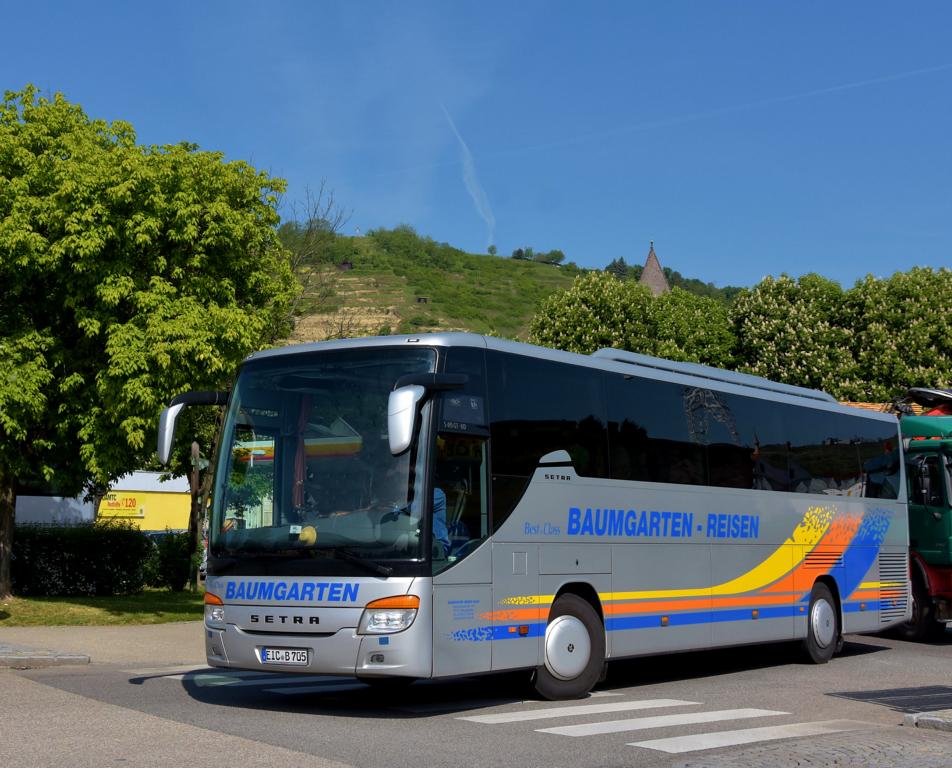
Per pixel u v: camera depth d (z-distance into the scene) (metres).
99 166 20.59
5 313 21.12
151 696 11.34
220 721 9.55
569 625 11.51
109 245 20.80
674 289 52.38
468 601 10.20
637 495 12.73
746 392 15.19
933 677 14.45
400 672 9.55
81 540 26.61
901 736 9.12
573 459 11.84
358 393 10.39
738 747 8.66
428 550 9.80
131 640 17.69
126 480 45.59
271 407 10.74
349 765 7.56
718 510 14.13
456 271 164.12
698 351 49.59
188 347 20.23
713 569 13.92
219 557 10.48
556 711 10.65
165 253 21.53
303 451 10.40
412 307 124.12
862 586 17.25
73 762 7.45
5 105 22.39
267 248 23.84
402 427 9.11
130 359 20.05
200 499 30.42
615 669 15.64
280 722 9.61
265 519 10.38
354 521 9.92
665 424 13.44
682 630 13.25
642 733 9.29
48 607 22.20
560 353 12.05
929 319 46.91
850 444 17.48
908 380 45.97
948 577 19.59
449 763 7.78
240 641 10.16
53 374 21.27
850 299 48.94
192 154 21.84
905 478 18.98
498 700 11.57
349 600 9.70
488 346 10.96
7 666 13.76
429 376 9.75
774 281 50.53
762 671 15.25
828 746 8.53
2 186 20.50
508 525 10.81
